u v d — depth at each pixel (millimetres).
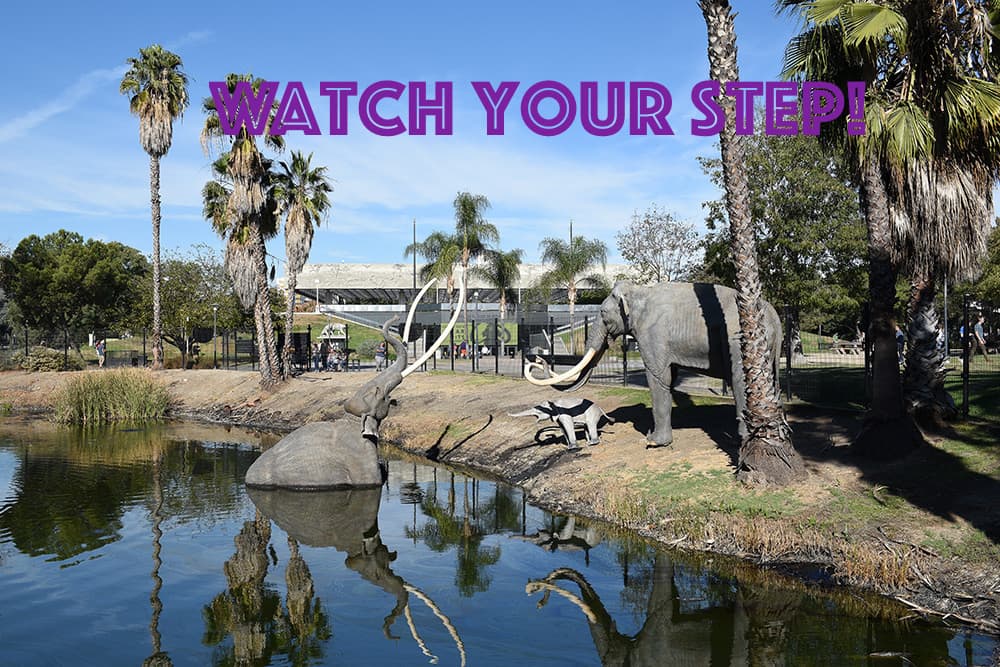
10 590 9109
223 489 14688
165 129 36500
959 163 10992
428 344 46719
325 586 9328
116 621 8164
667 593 8766
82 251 61562
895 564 8352
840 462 11125
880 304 11164
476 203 42062
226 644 7555
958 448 10898
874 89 10992
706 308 12727
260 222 29422
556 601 8711
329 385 27172
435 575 9680
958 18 10352
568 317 46688
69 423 26078
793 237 27156
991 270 35750
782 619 7898
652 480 12008
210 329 44781
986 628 7410
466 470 16578
